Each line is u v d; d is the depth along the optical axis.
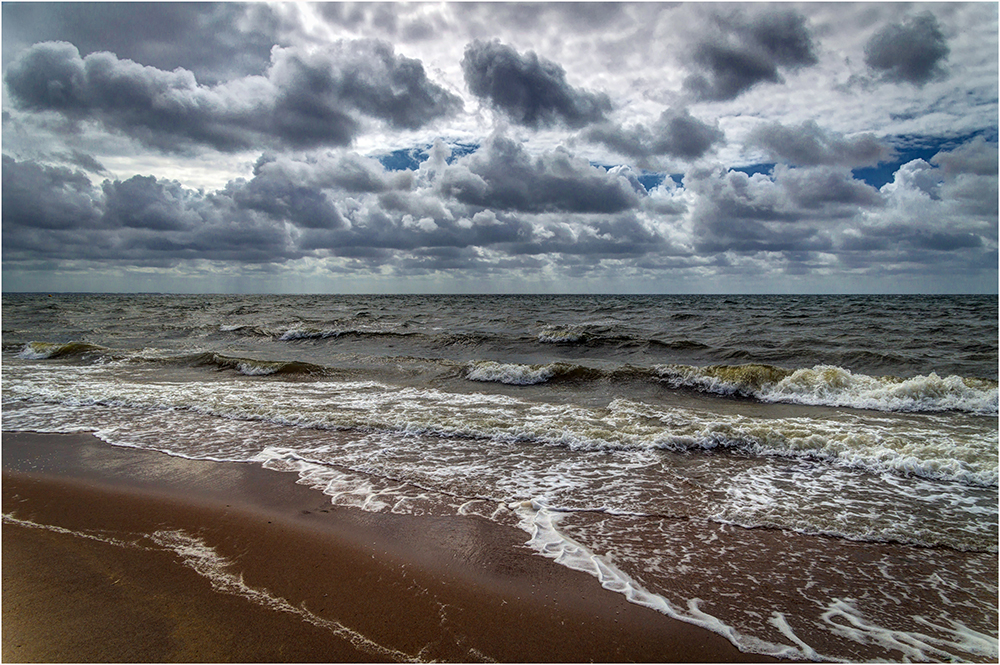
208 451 6.99
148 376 12.69
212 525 4.77
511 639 3.26
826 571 4.14
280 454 6.88
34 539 4.46
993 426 8.38
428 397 10.62
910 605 3.70
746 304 49.75
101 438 7.53
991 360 14.35
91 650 3.04
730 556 4.35
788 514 5.16
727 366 11.96
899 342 18.52
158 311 41.19
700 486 5.88
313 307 48.09
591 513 5.17
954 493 5.68
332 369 13.80
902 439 7.30
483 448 7.21
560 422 8.39
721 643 3.28
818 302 54.81
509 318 32.00
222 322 29.25
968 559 4.32
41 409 9.13
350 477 6.09
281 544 4.42
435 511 5.16
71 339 20.94
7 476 6.00
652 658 3.12
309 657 3.03
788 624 3.47
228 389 11.12
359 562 4.15
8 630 3.21
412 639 3.23
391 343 19.59
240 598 3.61
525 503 5.37
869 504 5.40
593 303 55.12
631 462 6.66
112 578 3.84
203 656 3.01
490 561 4.21
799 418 8.92
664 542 4.58
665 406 9.78
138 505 5.21
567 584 3.89
